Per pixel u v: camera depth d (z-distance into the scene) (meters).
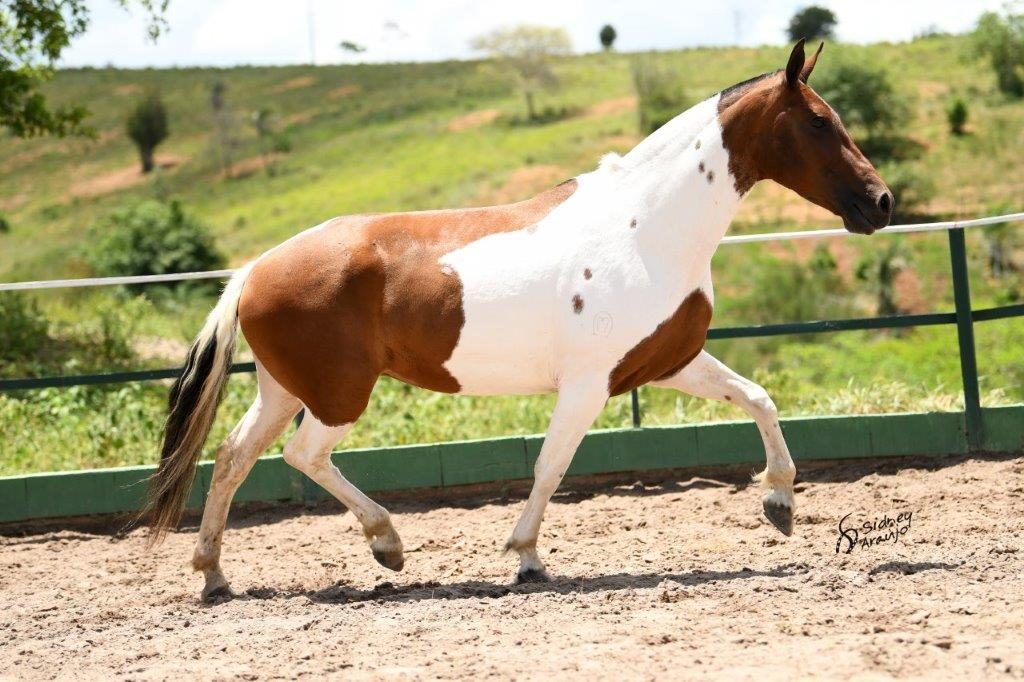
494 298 6.61
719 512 8.50
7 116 21.02
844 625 5.30
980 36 59.50
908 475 9.12
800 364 24.61
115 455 11.01
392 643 5.48
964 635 5.00
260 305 6.82
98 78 92.75
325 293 6.71
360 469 9.47
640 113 63.47
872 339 31.19
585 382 6.59
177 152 73.50
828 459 9.53
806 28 94.56
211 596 6.89
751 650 4.99
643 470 9.53
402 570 7.29
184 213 44.75
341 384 6.79
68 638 6.13
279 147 70.06
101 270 42.72
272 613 6.41
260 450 7.13
